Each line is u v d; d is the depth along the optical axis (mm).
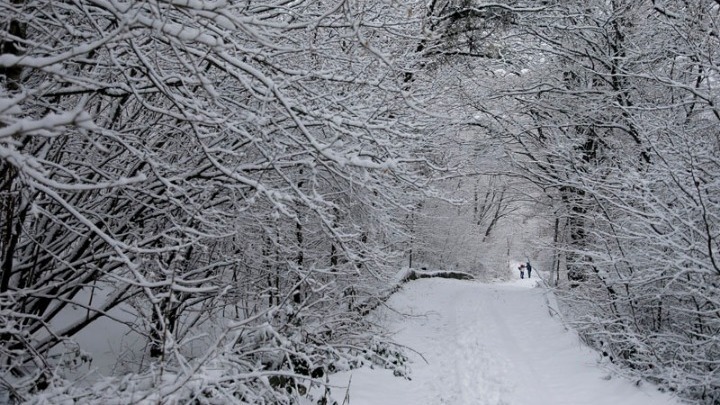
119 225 5113
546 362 9250
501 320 13602
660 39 10648
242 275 7184
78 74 4395
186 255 5938
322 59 5477
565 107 14070
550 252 17078
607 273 8594
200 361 3959
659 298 7785
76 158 5180
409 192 6484
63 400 3447
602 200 10125
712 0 8523
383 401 6934
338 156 3922
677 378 6664
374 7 5699
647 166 8617
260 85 4637
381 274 7320
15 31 3613
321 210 4461
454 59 11562
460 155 14602
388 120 5648
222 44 3172
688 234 7316
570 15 12461
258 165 4633
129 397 3568
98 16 4273
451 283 23938
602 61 12352
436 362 9625
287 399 4641
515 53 14469
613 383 7500
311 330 6781
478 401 7148
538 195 18016
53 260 5129
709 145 7840
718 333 7121
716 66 7613
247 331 5773
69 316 6562
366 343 8906
